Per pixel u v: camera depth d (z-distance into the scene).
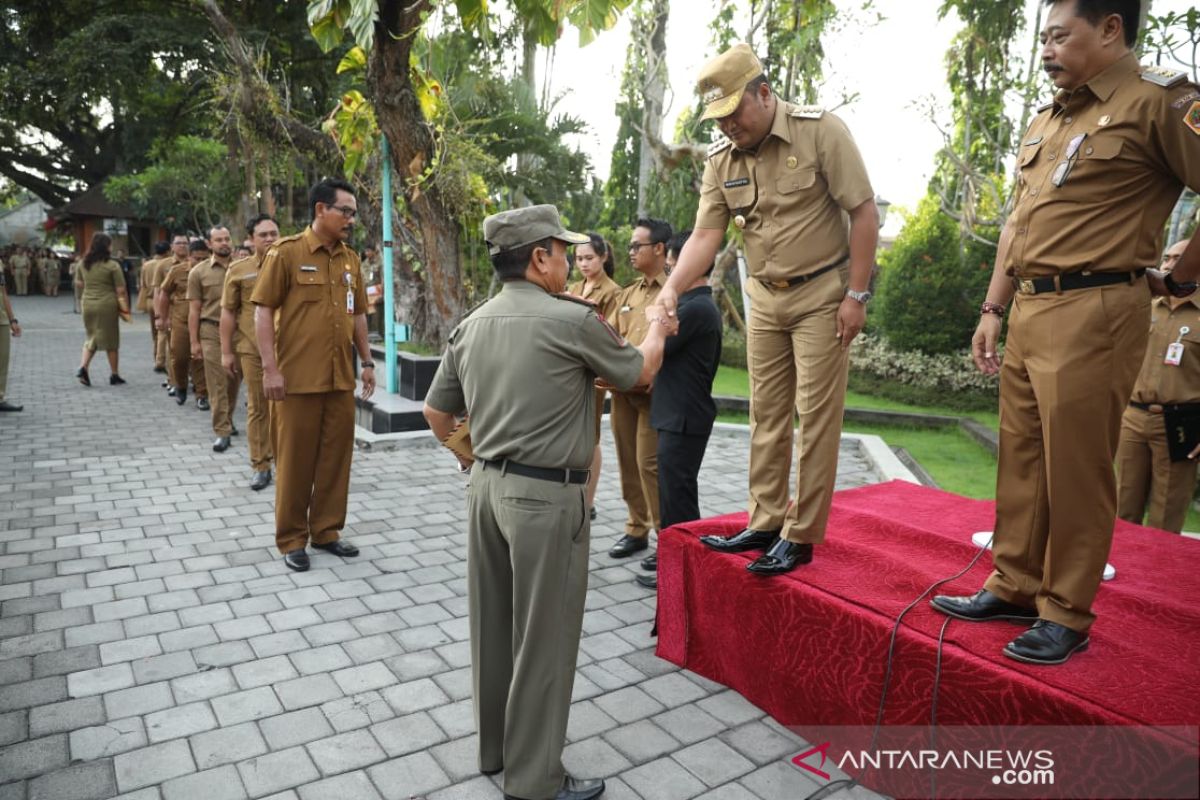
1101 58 2.04
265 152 12.13
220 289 6.61
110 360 9.84
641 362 2.40
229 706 2.86
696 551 3.13
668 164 11.55
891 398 11.72
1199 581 2.98
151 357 13.01
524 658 2.29
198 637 3.39
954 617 2.48
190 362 8.66
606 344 2.30
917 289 11.62
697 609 3.17
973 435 8.93
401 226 9.96
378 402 7.71
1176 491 4.21
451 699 2.95
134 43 17.73
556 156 14.04
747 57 2.54
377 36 7.64
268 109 10.87
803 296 2.67
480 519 2.35
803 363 2.70
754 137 2.61
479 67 13.45
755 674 2.93
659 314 2.68
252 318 5.44
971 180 10.53
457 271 9.31
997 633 2.37
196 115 19.02
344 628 3.51
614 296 4.52
